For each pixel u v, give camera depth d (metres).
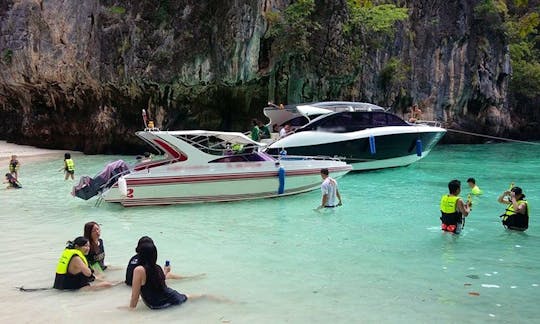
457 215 9.76
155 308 5.99
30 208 12.55
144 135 12.98
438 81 32.09
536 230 10.14
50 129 28.45
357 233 9.95
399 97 30.06
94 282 6.87
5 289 6.75
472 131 34.78
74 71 26.62
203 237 9.69
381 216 11.52
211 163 13.09
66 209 12.44
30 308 6.05
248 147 13.73
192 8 25.28
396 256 8.37
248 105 25.88
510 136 38.19
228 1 24.64
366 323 5.66
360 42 26.75
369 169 19.28
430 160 24.16
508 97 38.03
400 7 30.16
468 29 33.00
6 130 30.12
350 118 18.64
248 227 10.52
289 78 25.06
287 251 8.70
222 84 25.28
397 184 16.47
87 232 7.20
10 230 10.23
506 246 8.95
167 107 26.14
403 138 19.06
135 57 25.61
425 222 10.90
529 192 15.09
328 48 25.47
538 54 40.50
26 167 21.02
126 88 26.00
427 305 6.22
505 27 34.75
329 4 25.30
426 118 31.92
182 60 25.36
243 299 6.40
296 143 17.56
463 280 7.17
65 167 17.25
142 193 12.48
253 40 24.50
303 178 14.26
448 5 32.22
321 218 11.36
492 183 16.83
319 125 18.23
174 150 12.91
